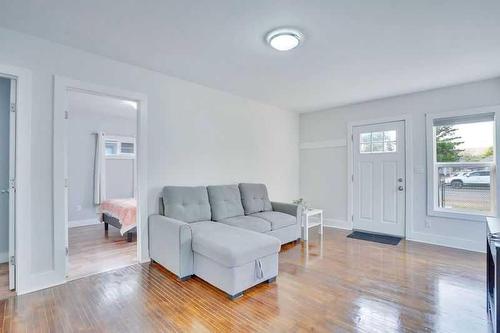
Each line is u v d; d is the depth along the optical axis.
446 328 1.88
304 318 2.00
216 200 3.64
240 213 3.85
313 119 5.43
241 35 2.41
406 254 3.48
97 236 4.39
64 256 2.59
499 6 1.95
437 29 2.28
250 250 2.38
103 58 2.87
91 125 5.42
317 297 2.33
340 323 1.94
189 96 3.68
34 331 1.83
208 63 3.04
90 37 2.46
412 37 2.42
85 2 1.94
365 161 4.70
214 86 3.87
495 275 1.55
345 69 3.19
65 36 2.45
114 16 2.12
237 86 3.87
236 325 1.91
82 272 2.85
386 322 1.95
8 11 2.05
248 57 2.87
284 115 5.27
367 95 4.29
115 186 5.75
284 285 2.57
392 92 4.12
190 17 2.13
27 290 2.38
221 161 4.10
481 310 2.11
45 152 2.49
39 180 2.46
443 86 3.82
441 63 3.00
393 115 4.37
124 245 3.87
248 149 4.54
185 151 3.62
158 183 3.33
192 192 3.43
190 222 3.27
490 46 2.59
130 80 3.08
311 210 4.48
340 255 3.45
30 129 2.41
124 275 2.79
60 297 2.30
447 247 3.78
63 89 2.60
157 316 2.02
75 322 1.94
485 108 3.54
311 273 2.86
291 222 3.91
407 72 3.28
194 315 2.04
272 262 2.63
